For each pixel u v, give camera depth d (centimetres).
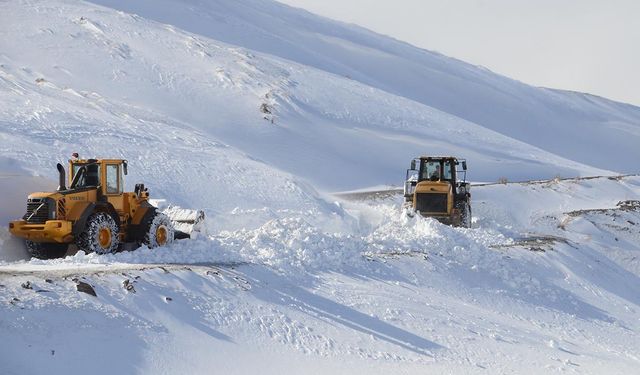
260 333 5053
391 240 8825
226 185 12625
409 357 5431
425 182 11288
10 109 13338
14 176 9862
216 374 4341
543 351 6406
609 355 6912
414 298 6925
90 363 3906
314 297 6097
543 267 9838
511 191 18750
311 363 4891
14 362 3603
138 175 11781
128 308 4559
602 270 10906
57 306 4175
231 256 6838
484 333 6481
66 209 6312
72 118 13875
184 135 15850
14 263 5831
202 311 4981
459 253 8988
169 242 7038
